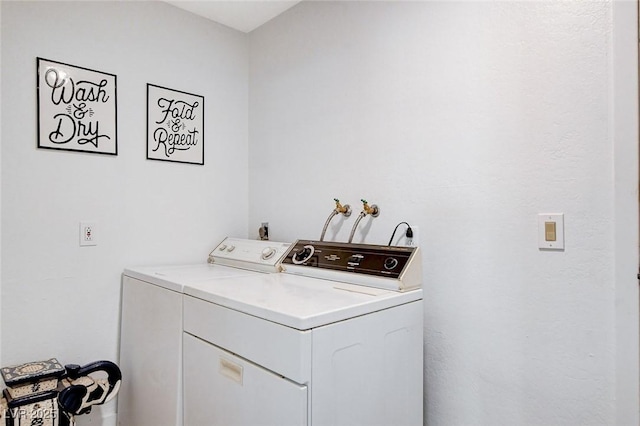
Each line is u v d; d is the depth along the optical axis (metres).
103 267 1.89
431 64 1.57
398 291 1.35
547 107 1.26
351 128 1.87
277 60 2.28
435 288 1.54
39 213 1.70
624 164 1.11
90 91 1.85
